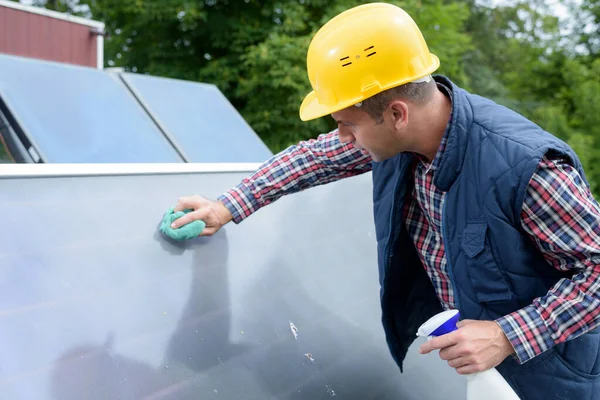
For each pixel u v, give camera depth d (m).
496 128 1.11
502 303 1.15
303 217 1.75
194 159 2.68
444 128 1.19
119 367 0.97
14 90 2.44
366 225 1.92
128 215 1.29
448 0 13.42
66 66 2.87
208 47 10.85
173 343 1.08
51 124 2.40
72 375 0.90
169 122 2.89
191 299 1.21
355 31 1.13
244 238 1.50
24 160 2.26
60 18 6.50
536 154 1.04
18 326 0.91
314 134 9.31
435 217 1.31
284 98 9.14
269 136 9.29
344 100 1.15
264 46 8.62
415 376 1.47
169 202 1.43
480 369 1.05
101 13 11.45
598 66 12.75
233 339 1.19
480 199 1.11
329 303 1.50
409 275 1.50
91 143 2.44
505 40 20.88
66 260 1.08
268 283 1.41
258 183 1.46
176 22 10.59
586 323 1.08
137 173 1.43
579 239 1.06
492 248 1.12
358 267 1.71
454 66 10.45
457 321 1.12
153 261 1.22
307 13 9.24
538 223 1.09
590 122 11.95
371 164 1.50
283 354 1.25
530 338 1.07
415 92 1.13
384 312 1.40
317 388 1.22
